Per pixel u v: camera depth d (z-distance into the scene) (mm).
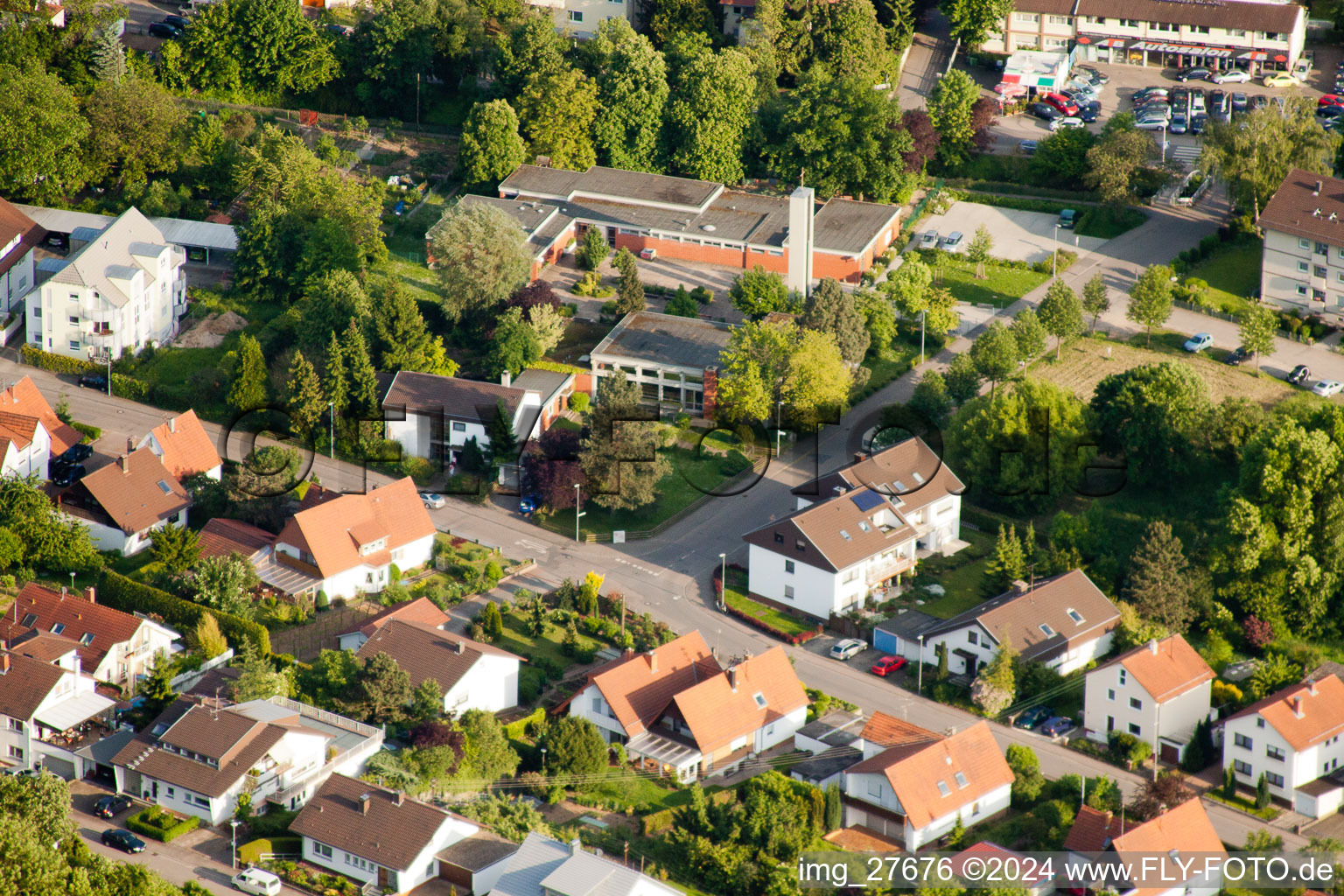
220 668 132125
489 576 149500
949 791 121000
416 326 172375
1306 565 144250
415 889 113188
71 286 174000
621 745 128750
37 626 134125
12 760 124750
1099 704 133250
